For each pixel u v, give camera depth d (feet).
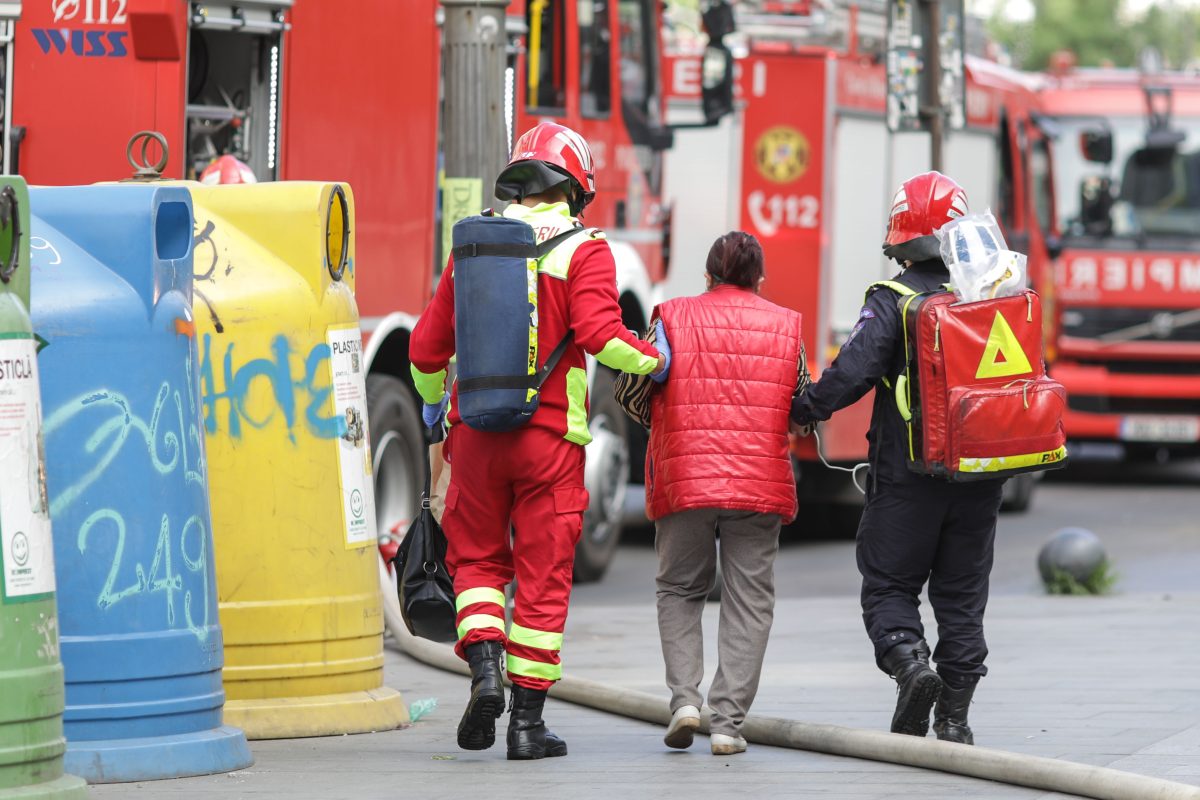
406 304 83.71
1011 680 67.41
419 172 84.33
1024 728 57.26
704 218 124.67
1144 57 174.50
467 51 77.15
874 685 66.80
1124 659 72.90
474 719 51.31
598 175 102.27
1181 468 190.49
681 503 53.06
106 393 48.85
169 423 49.60
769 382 53.72
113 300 48.98
